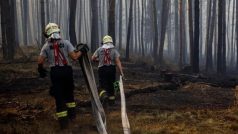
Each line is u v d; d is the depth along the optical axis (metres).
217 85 15.62
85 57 6.85
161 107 10.12
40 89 12.84
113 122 7.77
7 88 13.02
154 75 18.80
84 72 6.80
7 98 10.97
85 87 13.11
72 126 7.18
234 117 8.52
